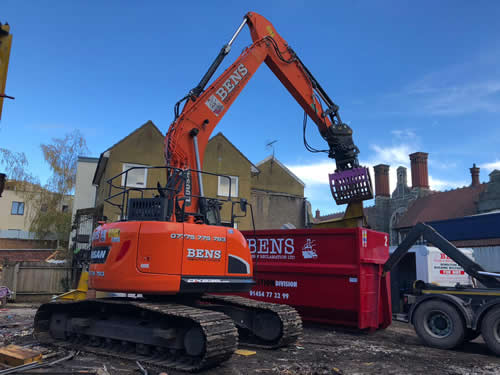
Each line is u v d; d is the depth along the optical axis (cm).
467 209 3095
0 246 3250
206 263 683
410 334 987
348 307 953
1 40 456
